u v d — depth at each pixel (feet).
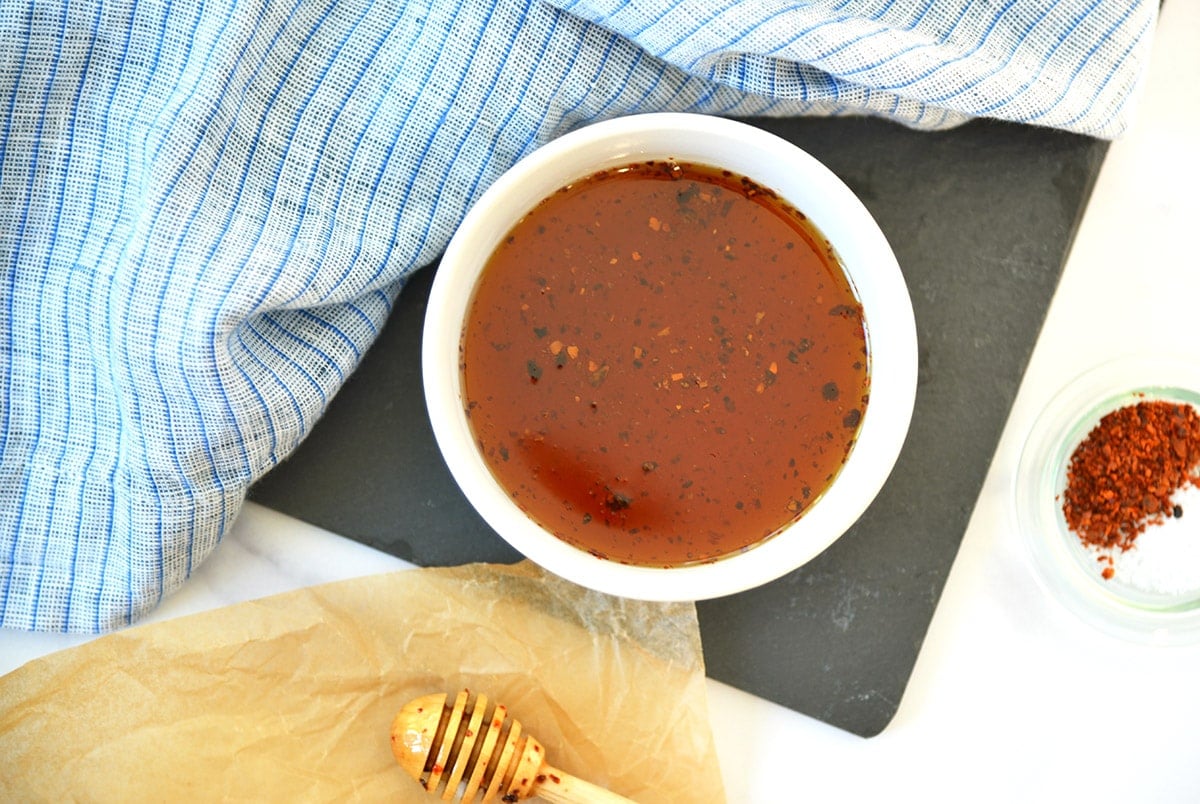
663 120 1.00
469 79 1.06
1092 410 1.12
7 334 1.08
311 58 1.06
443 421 0.99
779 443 1.04
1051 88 1.06
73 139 1.06
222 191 1.05
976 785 1.15
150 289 1.04
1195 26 1.13
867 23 1.03
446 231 1.09
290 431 1.09
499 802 1.14
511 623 1.13
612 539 1.05
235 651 1.11
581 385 1.05
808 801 1.15
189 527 1.09
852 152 1.13
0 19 1.03
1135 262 1.14
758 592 1.14
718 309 1.05
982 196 1.12
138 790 1.10
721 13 1.02
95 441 1.10
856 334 1.04
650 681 1.13
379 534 1.14
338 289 1.07
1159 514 1.12
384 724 1.13
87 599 1.11
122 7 1.03
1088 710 1.14
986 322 1.12
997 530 1.14
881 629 1.13
